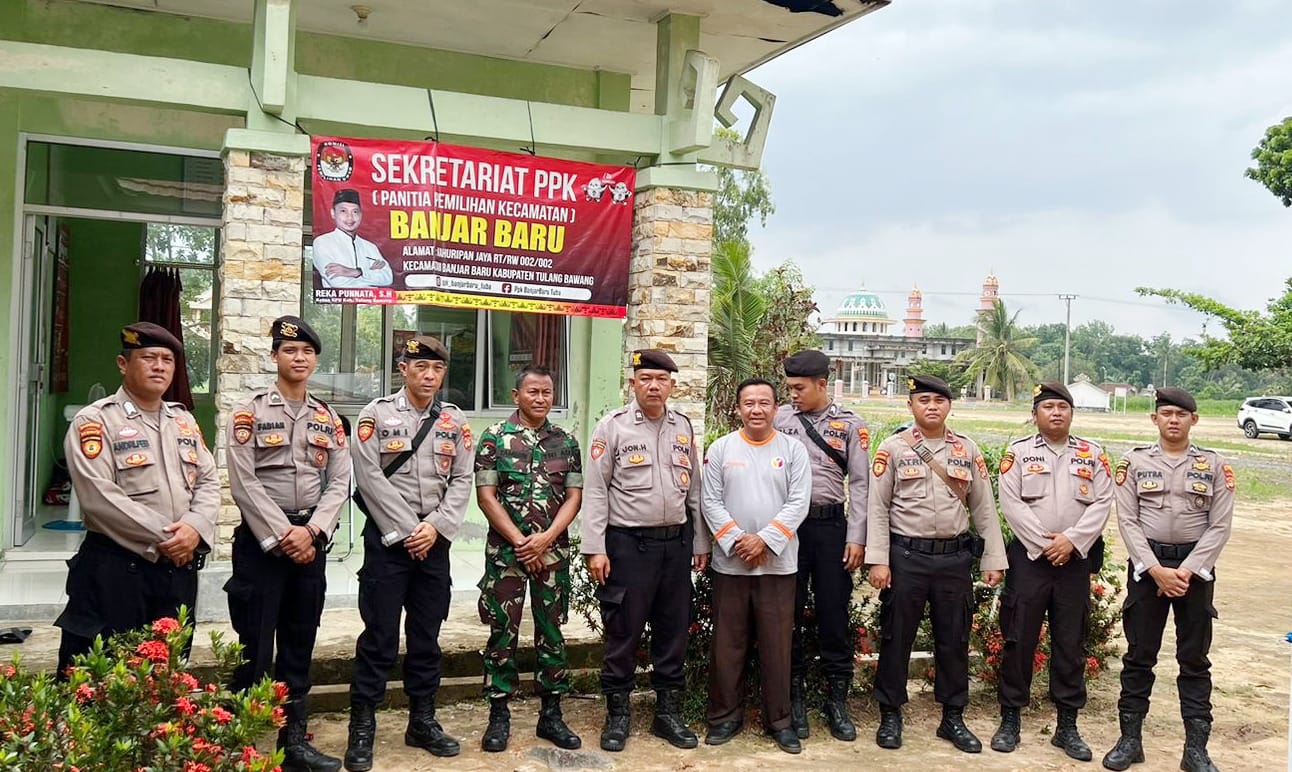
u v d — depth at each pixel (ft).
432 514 15.26
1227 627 27.17
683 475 16.37
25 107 22.85
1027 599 16.76
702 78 22.06
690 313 23.26
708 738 16.58
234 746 10.45
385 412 15.39
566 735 16.01
